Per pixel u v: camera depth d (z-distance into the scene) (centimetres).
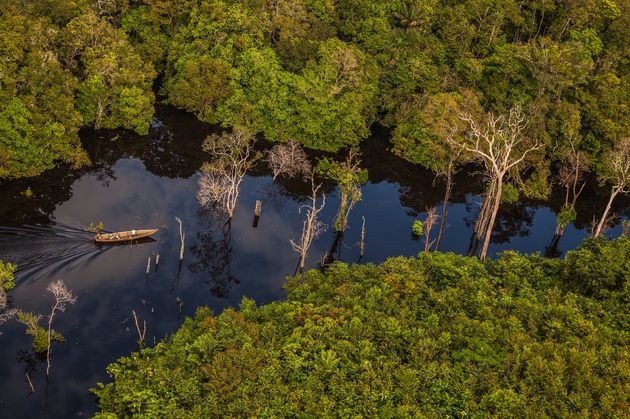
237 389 3756
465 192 8488
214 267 6241
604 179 8406
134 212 6844
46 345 4831
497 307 4619
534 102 8712
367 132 9075
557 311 4406
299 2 9219
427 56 9294
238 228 6931
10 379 4644
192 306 5672
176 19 9369
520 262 5256
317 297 4878
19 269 5656
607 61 9388
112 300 5562
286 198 7619
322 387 3778
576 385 3684
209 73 8394
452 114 8231
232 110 8662
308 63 8581
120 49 7956
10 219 6319
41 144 6969
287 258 6556
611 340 4209
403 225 7525
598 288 4719
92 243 6194
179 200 7225
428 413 3556
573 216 7550
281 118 8481
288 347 4103
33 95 6800
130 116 7962
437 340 4162
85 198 6931
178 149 8219
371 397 3628
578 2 9738
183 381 3838
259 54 8469
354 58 8444
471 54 9375
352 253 6806
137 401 3778
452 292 4734
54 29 7425
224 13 8588
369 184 8306
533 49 8919
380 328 4312
